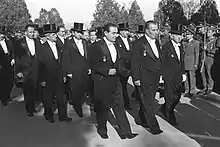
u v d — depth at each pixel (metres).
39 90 7.46
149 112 5.48
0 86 7.84
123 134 5.35
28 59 6.96
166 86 5.95
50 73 6.25
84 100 8.55
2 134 5.61
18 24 44.56
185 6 37.47
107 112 5.42
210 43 8.88
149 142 5.11
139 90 5.52
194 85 8.88
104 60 5.21
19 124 6.24
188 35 8.84
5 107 7.73
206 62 8.86
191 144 4.99
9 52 7.99
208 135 5.41
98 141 5.20
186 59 8.77
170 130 5.71
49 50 6.27
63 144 5.08
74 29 6.62
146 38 5.44
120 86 5.40
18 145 5.06
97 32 8.03
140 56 5.40
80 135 5.52
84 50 6.74
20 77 7.02
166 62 5.88
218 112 6.91
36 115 6.95
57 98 6.39
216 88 6.99
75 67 6.60
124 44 6.95
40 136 5.50
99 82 5.28
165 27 8.42
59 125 6.15
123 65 5.37
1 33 7.90
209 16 31.34
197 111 7.01
